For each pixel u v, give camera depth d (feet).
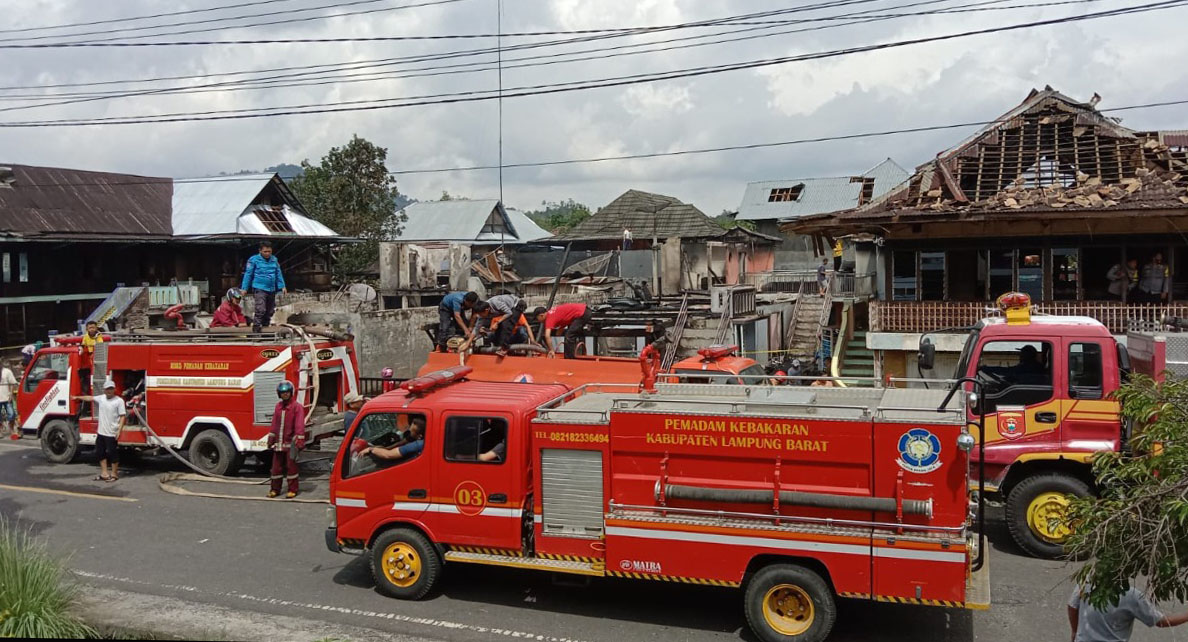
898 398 26.58
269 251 52.39
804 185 173.88
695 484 25.04
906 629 26.07
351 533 29.30
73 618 24.43
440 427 27.99
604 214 153.69
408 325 79.00
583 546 26.58
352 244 138.31
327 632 25.55
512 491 27.20
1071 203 60.75
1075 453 32.22
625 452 25.79
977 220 61.82
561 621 27.04
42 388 52.60
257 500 42.93
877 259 91.56
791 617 24.54
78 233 96.63
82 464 52.60
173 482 46.68
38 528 37.99
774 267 163.63
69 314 96.37
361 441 29.63
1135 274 64.54
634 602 28.71
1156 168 66.59
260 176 119.65
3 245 89.45
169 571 32.01
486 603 28.60
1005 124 73.41
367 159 143.84
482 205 165.68
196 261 113.80
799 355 82.43
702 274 118.11
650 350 29.81
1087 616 18.89
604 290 98.02
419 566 28.50
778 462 24.29
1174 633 25.86
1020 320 33.78
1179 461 15.16
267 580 30.96
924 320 66.59
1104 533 15.53
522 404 27.68
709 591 29.78
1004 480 33.91
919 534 23.02
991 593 29.09
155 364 48.39
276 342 46.52
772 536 24.18
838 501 23.50
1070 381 32.58
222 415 47.06
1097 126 70.23
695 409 25.70
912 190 70.59
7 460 54.03
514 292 120.37
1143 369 35.96
